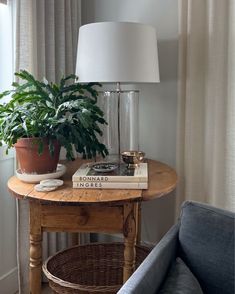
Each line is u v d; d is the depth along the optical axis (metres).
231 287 1.03
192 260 1.09
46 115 1.44
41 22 1.83
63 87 1.58
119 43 1.54
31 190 1.34
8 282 1.88
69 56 2.04
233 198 1.79
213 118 1.83
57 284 1.41
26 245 1.78
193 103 1.84
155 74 1.67
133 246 1.31
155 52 1.68
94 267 1.81
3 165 1.81
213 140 1.84
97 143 1.57
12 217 1.89
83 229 1.32
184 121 1.90
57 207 1.32
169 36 2.00
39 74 1.86
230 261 1.04
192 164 1.88
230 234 1.06
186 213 1.16
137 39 1.56
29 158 1.42
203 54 1.84
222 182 1.83
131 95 1.81
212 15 1.75
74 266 1.75
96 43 1.56
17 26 1.69
